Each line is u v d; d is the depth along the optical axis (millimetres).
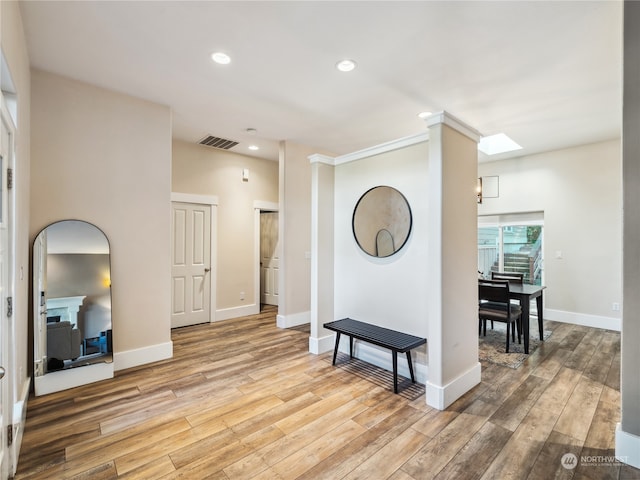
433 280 2510
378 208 3285
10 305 1913
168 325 3508
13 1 1854
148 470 1813
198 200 4973
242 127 4211
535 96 3225
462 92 3160
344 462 1881
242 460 1897
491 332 4559
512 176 5551
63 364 2770
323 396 2658
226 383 2896
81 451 1967
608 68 2695
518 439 2088
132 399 2602
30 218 2715
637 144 1802
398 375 3074
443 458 1914
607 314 4699
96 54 2551
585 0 1931
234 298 5414
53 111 2846
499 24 2168
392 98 3309
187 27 2232
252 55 2570
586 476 1762
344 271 3680
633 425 1839
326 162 3729
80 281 2916
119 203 3188
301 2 1986
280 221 4844
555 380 2953
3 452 1667
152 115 3412
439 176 2475
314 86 3066
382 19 2137
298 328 4758
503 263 5883
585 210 4883
